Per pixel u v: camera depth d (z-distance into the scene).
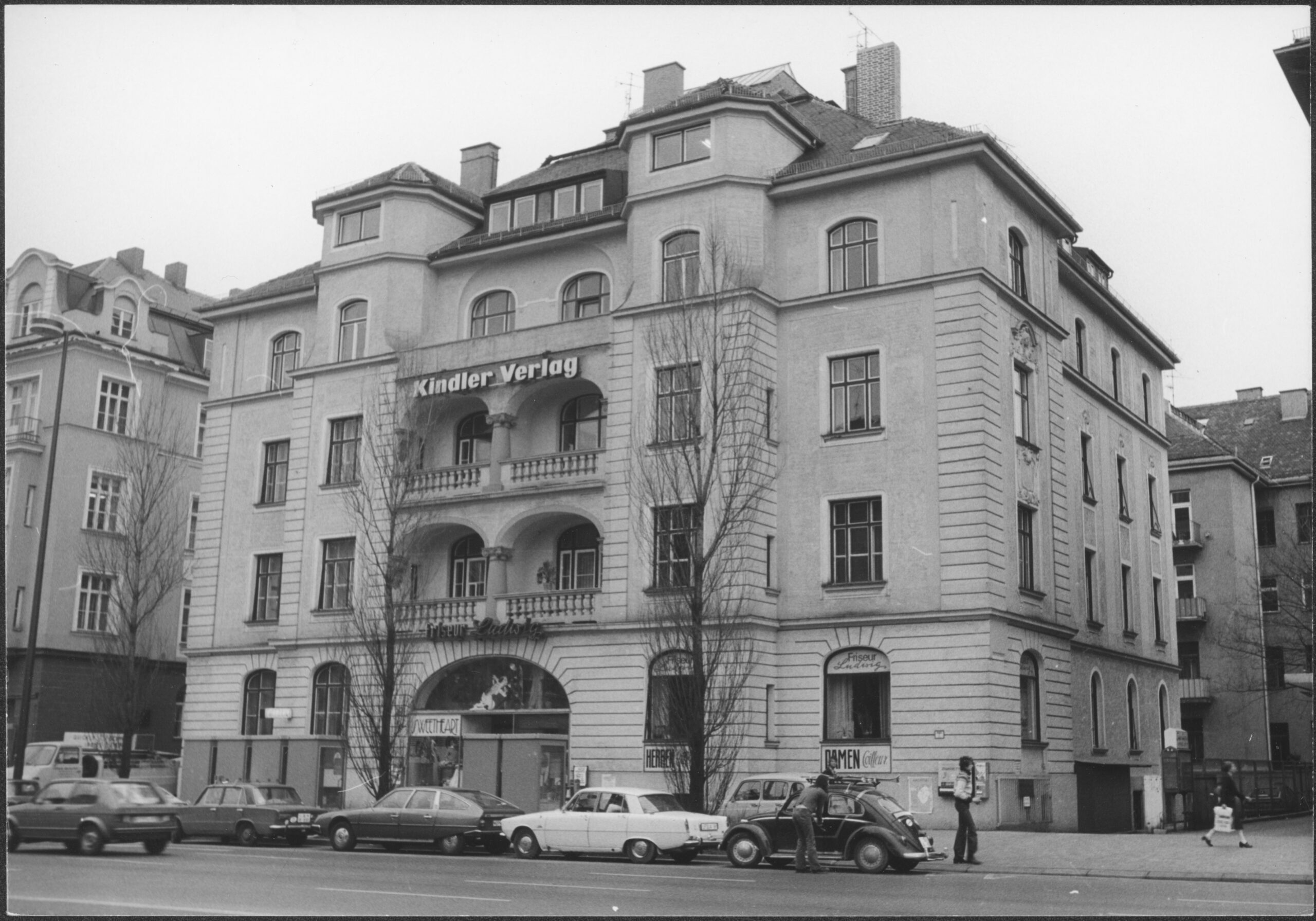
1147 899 17.16
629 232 37.38
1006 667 32.19
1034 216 37.59
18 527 51.56
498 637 36.78
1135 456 46.50
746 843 23.23
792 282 35.91
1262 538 57.50
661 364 35.03
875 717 32.97
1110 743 40.41
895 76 42.72
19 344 53.16
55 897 15.51
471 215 43.78
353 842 27.55
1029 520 35.41
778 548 34.66
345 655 38.62
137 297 55.94
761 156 36.16
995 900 16.83
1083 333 42.62
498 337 39.09
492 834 26.67
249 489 45.53
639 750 33.94
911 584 32.72
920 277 33.94
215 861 22.39
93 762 42.19
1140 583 45.19
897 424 33.66
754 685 33.03
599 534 36.88
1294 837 29.48
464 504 38.62
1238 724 53.53
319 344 43.19
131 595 47.84
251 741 40.47
